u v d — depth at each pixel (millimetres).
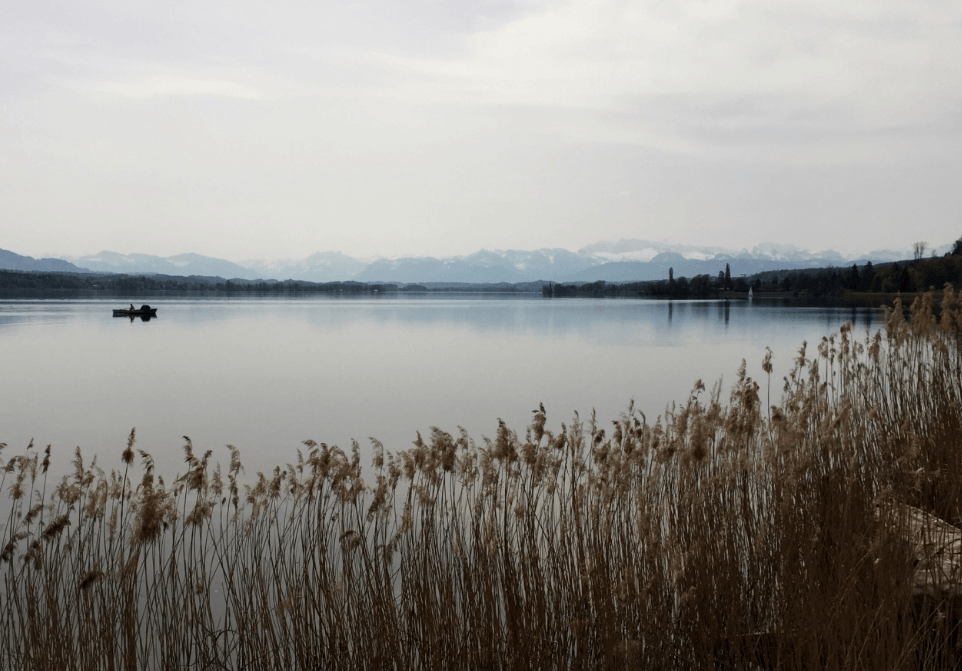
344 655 5234
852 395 7770
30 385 30125
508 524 5340
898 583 4223
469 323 80562
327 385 29953
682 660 4848
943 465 6051
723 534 5152
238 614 5758
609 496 5184
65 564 5973
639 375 31922
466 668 4965
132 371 35219
